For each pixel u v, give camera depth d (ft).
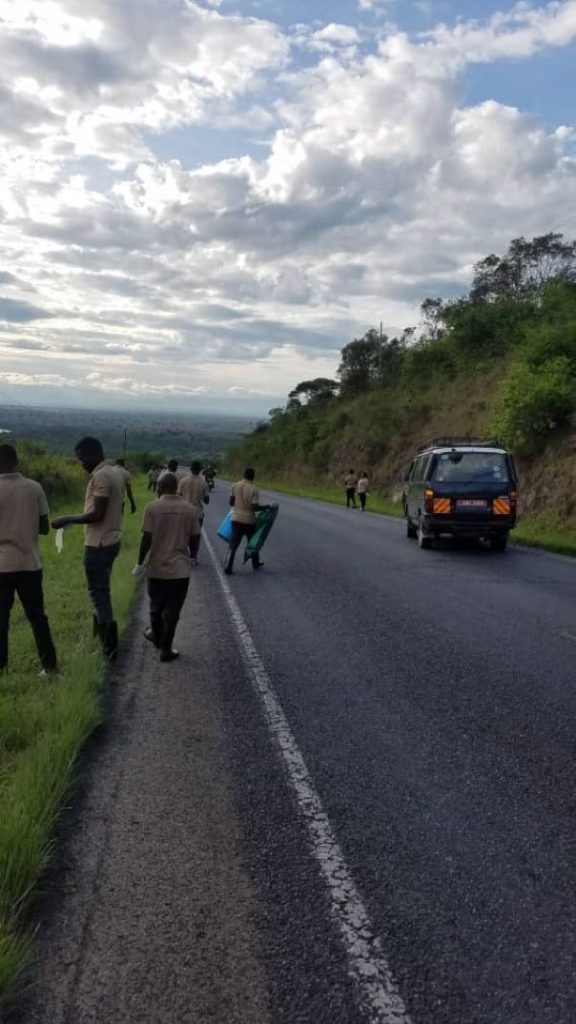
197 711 19.45
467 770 15.85
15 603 32.50
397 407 155.12
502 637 27.48
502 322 138.10
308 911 10.93
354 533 66.28
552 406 77.51
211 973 9.59
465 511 52.44
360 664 23.89
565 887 11.57
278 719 18.83
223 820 13.64
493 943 10.21
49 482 93.20
